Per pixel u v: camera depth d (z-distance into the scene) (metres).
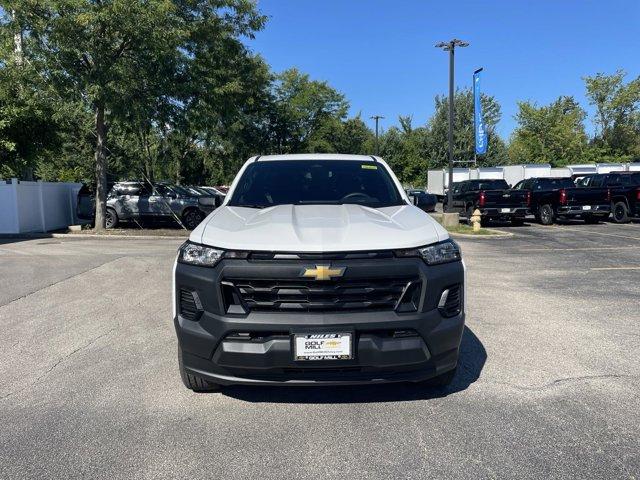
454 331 3.32
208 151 33.78
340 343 3.11
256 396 3.80
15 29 14.32
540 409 3.55
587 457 2.94
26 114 16.98
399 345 3.17
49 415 3.53
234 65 22.05
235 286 3.19
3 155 17.59
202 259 3.31
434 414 3.49
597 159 53.41
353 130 45.31
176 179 32.84
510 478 2.74
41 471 2.84
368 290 3.17
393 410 3.55
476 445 3.08
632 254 11.13
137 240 15.34
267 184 4.70
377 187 4.68
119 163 29.78
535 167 36.88
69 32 14.05
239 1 18.81
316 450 3.05
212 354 3.24
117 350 4.88
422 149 57.53
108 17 13.86
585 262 10.05
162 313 6.24
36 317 6.07
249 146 33.97
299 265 3.13
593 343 4.98
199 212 19.27
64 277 8.59
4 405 3.69
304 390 3.92
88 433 3.27
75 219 20.17
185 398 3.78
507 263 9.95
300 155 5.26
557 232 16.41
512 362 4.45
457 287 3.41
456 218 17.56
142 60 15.47
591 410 3.53
